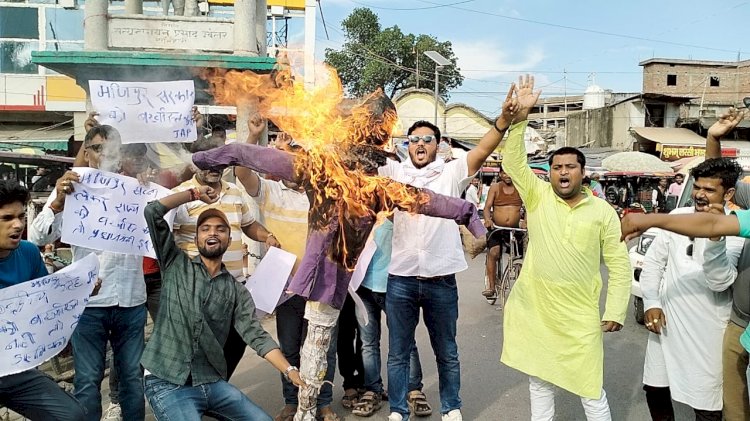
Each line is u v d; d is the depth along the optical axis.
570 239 3.71
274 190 4.47
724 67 38.88
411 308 4.28
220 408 3.38
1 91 16.61
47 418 3.20
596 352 3.76
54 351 3.27
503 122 3.84
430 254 4.18
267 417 3.35
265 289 4.05
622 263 3.81
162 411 3.20
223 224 3.49
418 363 4.87
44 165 10.34
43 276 3.36
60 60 6.30
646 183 23.50
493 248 8.79
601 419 3.76
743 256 3.48
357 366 5.09
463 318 8.00
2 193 3.02
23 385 3.15
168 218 3.95
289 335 4.42
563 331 3.77
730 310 3.67
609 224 3.78
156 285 4.24
